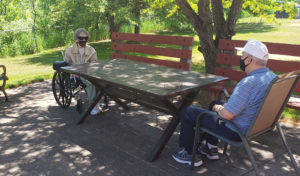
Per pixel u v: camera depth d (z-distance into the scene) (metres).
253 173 3.12
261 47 2.58
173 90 3.02
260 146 3.70
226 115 2.65
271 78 2.59
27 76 8.18
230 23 5.39
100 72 3.96
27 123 4.61
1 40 14.23
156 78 3.57
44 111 5.15
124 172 3.18
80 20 14.57
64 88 5.09
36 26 16.72
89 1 13.49
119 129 4.33
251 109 2.61
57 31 16.75
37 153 3.63
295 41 13.44
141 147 3.76
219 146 3.75
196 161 3.24
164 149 3.69
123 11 13.42
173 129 3.49
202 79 3.50
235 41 4.55
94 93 4.64
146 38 5.61
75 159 3.47
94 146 3.80
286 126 4.27
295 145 3.70
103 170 3.23
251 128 2.59
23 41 14.48
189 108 3.16
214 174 3.12
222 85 4.37
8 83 7.07
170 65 5.25
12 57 13.58
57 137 4.09
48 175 3.15
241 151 3.59
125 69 4.16
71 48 4.93
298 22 24.55
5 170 3.26
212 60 5.54
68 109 5.22
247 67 2.66
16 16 18.31
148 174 3.14
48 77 7.73
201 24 5.35
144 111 5.05
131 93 4.02
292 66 3.97
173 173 3.15
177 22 18.23
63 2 15.24
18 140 4.01
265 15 7.15
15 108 5.36
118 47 6.23
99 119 4.72
